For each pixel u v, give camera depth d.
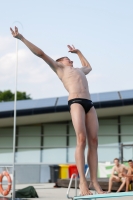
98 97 44.25
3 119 44.00
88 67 11.30
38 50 10.42
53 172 40.69
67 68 10.66
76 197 9.98
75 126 10.03
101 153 46.28
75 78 10.47
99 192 10.11
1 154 46.78
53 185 37.34
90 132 10.32
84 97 10.26
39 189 32.19
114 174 27.69
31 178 40.88
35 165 41.16
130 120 46.56
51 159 46.59
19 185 37.47
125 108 43.97
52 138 46.94
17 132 47.19
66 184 33.56
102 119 47.00
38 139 47.00
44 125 47.12
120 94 44.28
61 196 25.27
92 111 10.36
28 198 23.80
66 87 10.53
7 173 24.03
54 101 44.41
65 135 46.78
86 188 9.93
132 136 46.25
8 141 46.97
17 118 44.03
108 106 42.94
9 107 43.78
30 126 47.22
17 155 46.78
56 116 44.91
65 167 40.75
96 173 10.33
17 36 10.38
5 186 33.50
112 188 27.27
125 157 45.62
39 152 46.75
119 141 46.31
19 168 40.88
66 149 46.56
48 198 23.91
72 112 10.16
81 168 9.95
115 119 46.81
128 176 25.81
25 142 46.97
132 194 9.02
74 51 11.52
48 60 10.52
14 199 21.11
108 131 46.69
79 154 9.96
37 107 43.19
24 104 44.31
